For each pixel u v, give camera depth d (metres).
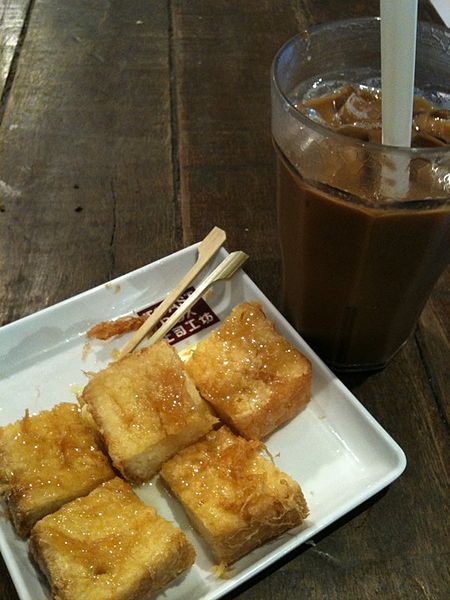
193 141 0.48
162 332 0.37
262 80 0.53
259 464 0.31
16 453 0.31
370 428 0.32
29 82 0.52
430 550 0.30
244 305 0.36
